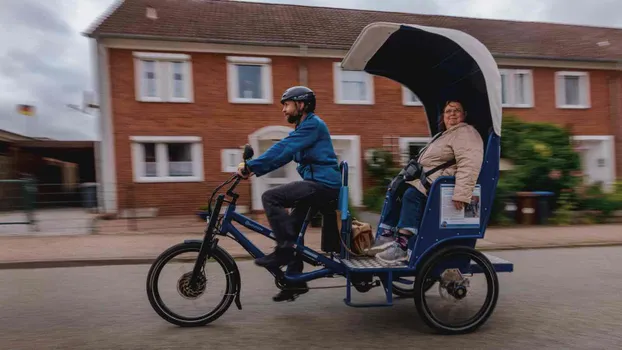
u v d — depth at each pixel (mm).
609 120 17250
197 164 13820
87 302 4762
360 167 14852
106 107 13180
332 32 15484
